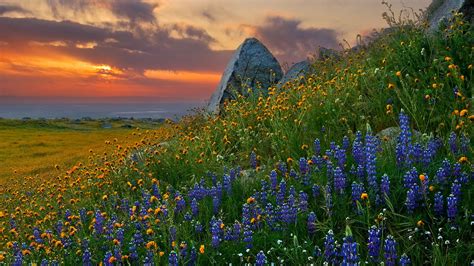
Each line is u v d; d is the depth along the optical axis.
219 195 7.33
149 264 5.29
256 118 11.84
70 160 25.22
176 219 6.94
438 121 8.18
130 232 6.67
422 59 10.37
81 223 7.72
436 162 6.21
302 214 5.91
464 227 5.10
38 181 16.66
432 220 5.25
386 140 7.39
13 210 12.53
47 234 7.23
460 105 8.26
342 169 6.59
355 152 6.66
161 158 10.55
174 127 15.34
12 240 9.13
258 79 18.17
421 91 9.08
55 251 6.92
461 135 6.90
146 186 9.68
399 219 5.44
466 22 10.95
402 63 10.35
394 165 6.35
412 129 7.79
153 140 14.23
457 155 6.36
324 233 5.53
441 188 5.60
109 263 5.64
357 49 15.15
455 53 9.86
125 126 74.44
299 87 11.84
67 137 46.78
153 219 6.67
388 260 4.57
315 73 15.36
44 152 33.56
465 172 5.71
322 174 6.73
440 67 9.48
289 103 11.35
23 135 50.34
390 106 8.62
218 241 5.59
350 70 11.92
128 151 12.96
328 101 9.85
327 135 8.92
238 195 7.36
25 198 12.95
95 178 11.38
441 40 10.42
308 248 5.32
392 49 11.14
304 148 8.61
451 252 4.86
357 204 5.39
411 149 6.24
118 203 9.17
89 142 40.69
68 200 10.98
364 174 6.43
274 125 9.97
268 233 5.84
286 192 6.84
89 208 9.55
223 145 10.84
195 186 7.43
